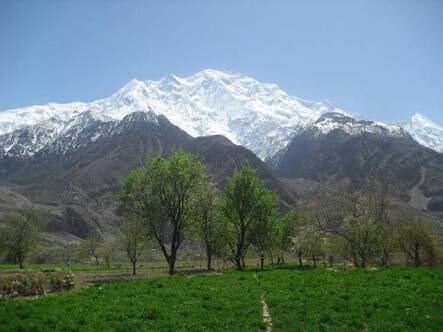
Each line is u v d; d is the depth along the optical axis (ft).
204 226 290.56
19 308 96.43
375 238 251.39
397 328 83.61
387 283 126.41
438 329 83.92
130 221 323.98
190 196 242.37
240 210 263.29
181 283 133.28
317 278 138.41
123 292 117.29
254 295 111.75
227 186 268.82
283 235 346.54
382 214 265.95
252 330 84.12
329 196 267.18
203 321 88.48
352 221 244.42
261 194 266.36
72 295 114.21
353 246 260.01
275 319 90.94
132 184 235.81
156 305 99.35
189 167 236.02
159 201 237.86
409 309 96.78
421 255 340.18
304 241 271.69
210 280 140.56
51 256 583.58
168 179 232.73
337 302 102.63
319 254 321.52
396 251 322.55
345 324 88.38
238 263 266.77
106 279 229.04
